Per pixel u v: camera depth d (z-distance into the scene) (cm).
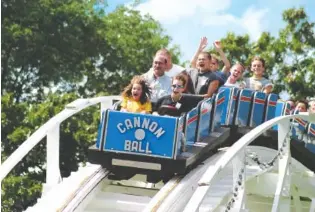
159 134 1409
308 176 1809
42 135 1523
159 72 1570
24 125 3073
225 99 1691
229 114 1692
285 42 3325
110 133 1427
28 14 3312
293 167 1792
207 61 1650
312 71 3294
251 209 1886
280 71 3325
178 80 1514
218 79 1664
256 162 1620
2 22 3306
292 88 3278
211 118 1588
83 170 1512
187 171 1472
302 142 1741
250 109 1722
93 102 1694
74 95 3111
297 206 1889
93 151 1432
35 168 3175
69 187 1441
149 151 1410
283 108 1722
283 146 1619
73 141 3212
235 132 1708
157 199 1371
